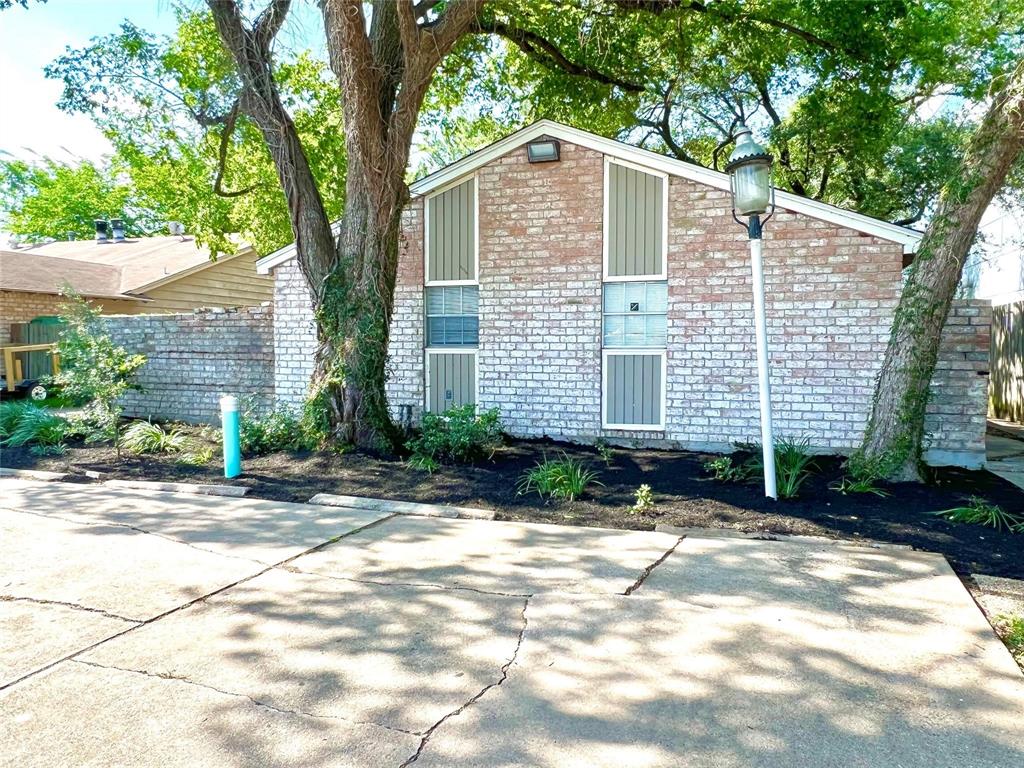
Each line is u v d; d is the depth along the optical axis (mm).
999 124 5977
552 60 12883
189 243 21484
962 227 6246
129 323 12156
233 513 5980
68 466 7910
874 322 7695
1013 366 13125
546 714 2781
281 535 5309
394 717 2754
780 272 8031
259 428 8602
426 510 6023
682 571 4469
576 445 8703
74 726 2666
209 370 11562
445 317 9562
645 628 3604
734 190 5930
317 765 2434
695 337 8383
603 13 11352
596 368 8828
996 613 3859
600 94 13461
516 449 8422
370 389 8102
